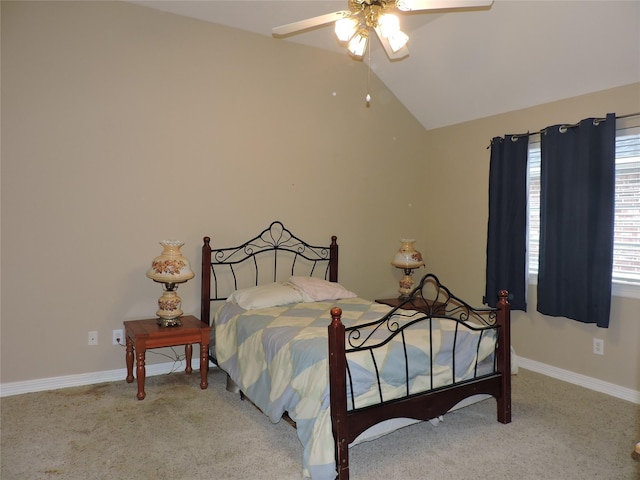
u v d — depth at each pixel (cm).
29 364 331
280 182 427
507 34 355
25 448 250
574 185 354
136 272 365
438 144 501
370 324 240
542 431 280
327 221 455
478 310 296
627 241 341
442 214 497
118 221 357
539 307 379
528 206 403
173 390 340
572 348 369
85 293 347
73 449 250
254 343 302
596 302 340
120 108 354
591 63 336
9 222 321
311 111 441
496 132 435
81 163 342
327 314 334
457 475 231
